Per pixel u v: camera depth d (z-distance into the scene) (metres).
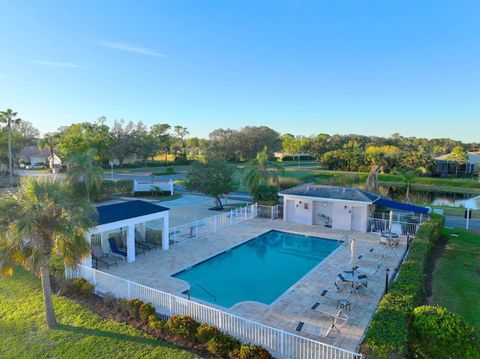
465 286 13.73
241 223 26.06
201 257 18.05
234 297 14.02
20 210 9.88
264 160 33.34
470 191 51.53
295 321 11.34
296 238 23.09
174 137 116.50
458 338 8.13
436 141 122.31
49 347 9.92
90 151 35.22
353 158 69.06
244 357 8.78
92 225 11.02
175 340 10.10
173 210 32.97
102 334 10.49
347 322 11.20
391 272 15.80
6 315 11.81
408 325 8.74
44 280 10.74
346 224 24.23
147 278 15.20
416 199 43.09
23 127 105.69
